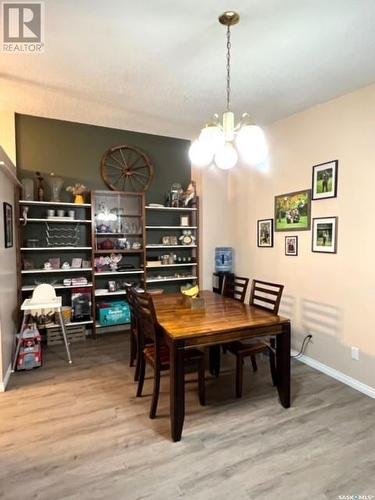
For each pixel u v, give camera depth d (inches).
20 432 84.1
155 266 174.6
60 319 130.9
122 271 165.2
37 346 124.1
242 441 80.7
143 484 66.9
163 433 83.8
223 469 71.2
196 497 63.6
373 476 69.2
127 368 124.1
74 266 158.7
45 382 112.2
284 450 77.4
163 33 82.7
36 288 137.2
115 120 153.3
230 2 70.9
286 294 143.6
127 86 114.6
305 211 132.3
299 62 95.9
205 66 99.7
